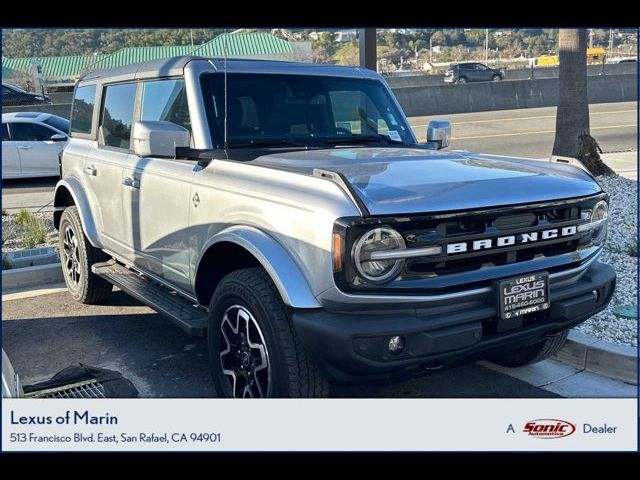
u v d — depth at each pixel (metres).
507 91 28.06
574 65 10.71
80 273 6.02
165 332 5.46
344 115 4.95
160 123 4.06
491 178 3.61
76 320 5.77
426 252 3.16
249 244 3.46
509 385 4.40
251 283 3.46
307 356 3.33
